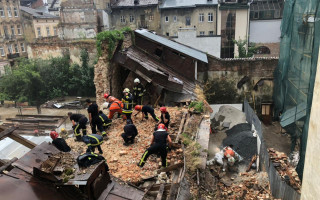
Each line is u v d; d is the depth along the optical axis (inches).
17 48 1561.3
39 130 810.2
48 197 175.5
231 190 428.5
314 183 168.2
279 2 1487.5
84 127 426.3
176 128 457.4
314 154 167.6
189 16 1501.0
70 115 444.5
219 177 465.4
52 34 1753.2
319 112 160.1
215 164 504.1
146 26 1590.8
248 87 762.8
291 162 557.6
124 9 1588.3
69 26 1653.5
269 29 1473.9
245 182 452.4
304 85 549.3
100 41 570.9
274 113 765.3
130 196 229.9
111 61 603.5
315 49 466.6
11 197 164.9
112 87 625.3
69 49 1284.4
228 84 760.3
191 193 304.8
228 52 1509.6
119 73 697.0
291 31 628.1
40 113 1033.5
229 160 502.9
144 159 337.7
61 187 187.3
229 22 1454.2
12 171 186.7
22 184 178.4
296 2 601.6
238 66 744.3
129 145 408.5
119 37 609.0
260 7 1476.4
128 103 466.0
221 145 597.9
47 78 1275.8
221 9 1429.6
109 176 234.4
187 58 693.3
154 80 568.7
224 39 1487.5
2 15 1449.3
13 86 1226.6
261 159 499.5
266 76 753.0
